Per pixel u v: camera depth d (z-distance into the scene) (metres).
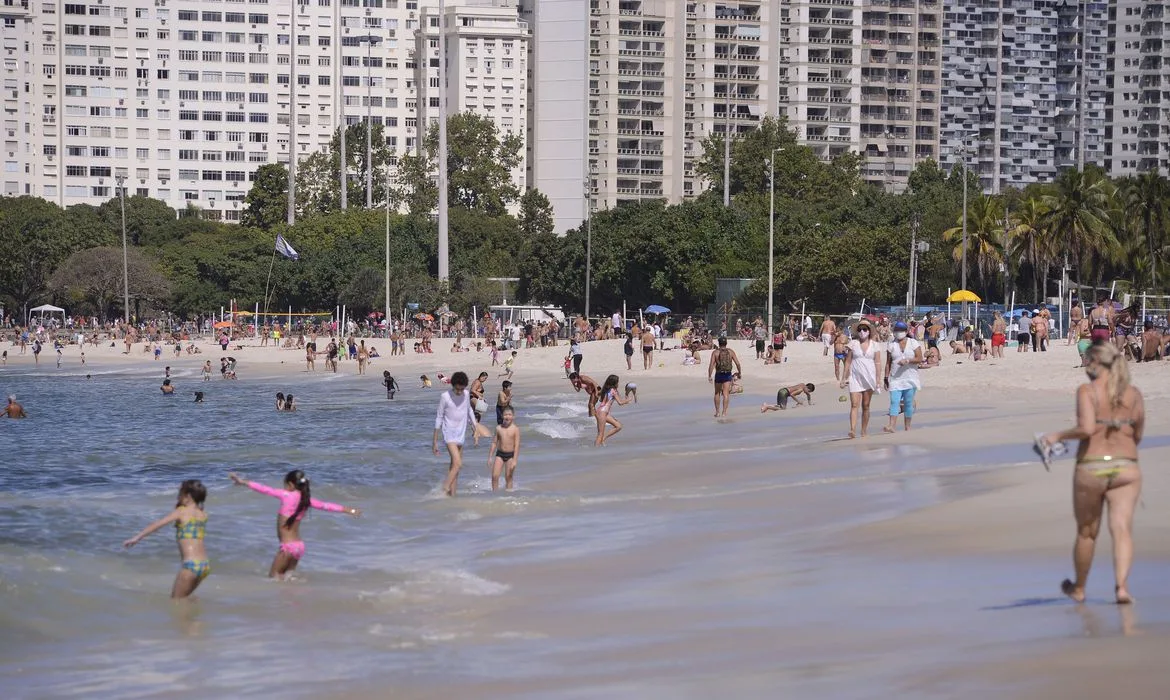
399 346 87.38
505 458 23.22
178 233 156.50
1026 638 10.07
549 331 84.00
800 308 91.94
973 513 16.36
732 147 150.38
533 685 10.10
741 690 9.48
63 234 137.50
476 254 135.62
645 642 11.36
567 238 115.44
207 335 120.25
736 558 15.16
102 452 33.59
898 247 93.06
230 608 14.03
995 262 95.62
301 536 18.72
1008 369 41.66
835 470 22.39
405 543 18.25
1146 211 99.12
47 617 13.54
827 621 11.53
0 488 25.94
